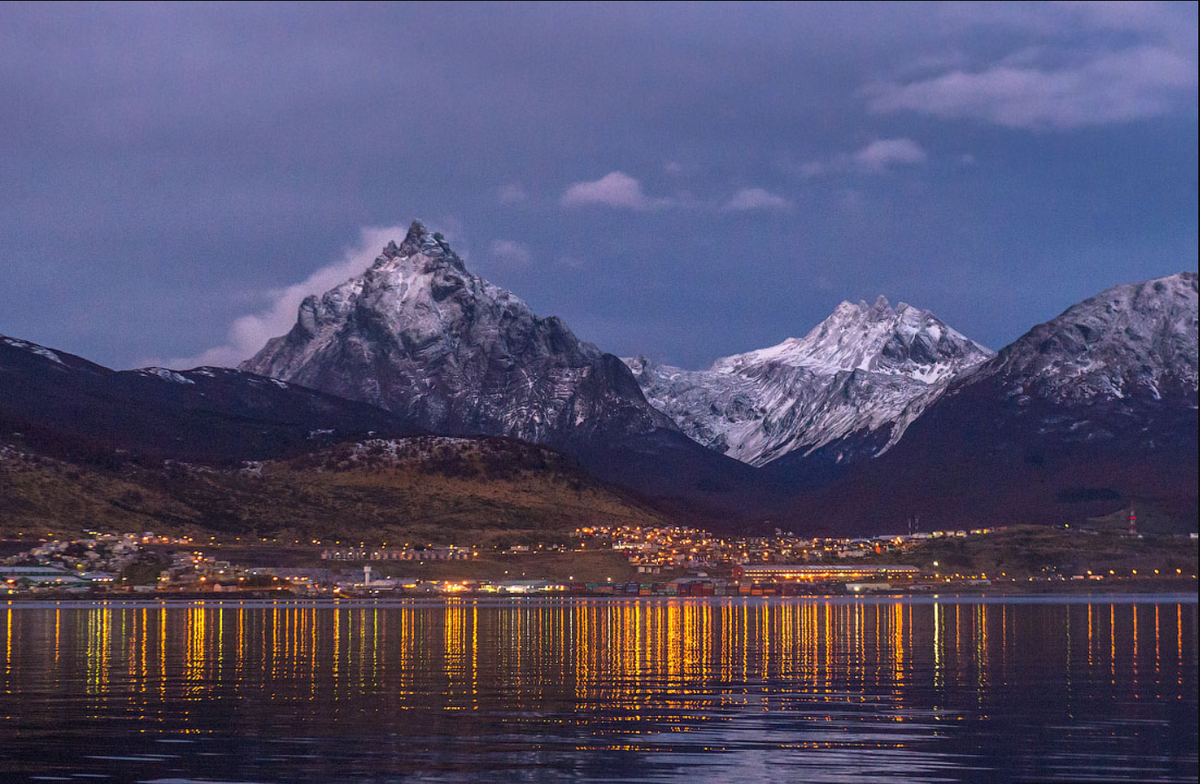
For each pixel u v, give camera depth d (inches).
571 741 2815.0
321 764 2529.5
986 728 2957.7
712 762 2559.1
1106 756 2536.9
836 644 5620.1
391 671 4407.0
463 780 2384.4
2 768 2479.1
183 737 2851.9
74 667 4522.6
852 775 2418.8
